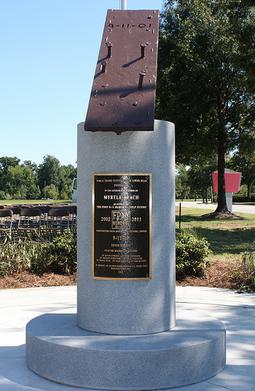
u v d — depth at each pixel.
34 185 119.00
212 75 27.94
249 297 8.95
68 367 4.72
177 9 28.23
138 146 5.18
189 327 5.37
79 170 5.41
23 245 11.41
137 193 5.16
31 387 4.71
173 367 4.66
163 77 28.02
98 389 4.62
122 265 5.14
